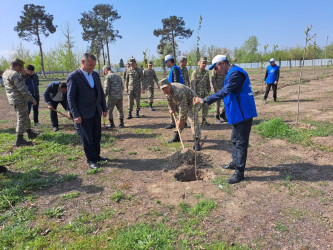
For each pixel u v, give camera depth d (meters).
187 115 5.16
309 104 9.52
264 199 3.36
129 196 3.51
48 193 3.72
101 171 4.41
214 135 6.23
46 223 3.01
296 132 5.91
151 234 2.73
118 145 5.77
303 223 2.85
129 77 8.25
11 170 4.52
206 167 4.45
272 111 8.67
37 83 7.60
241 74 3.61
